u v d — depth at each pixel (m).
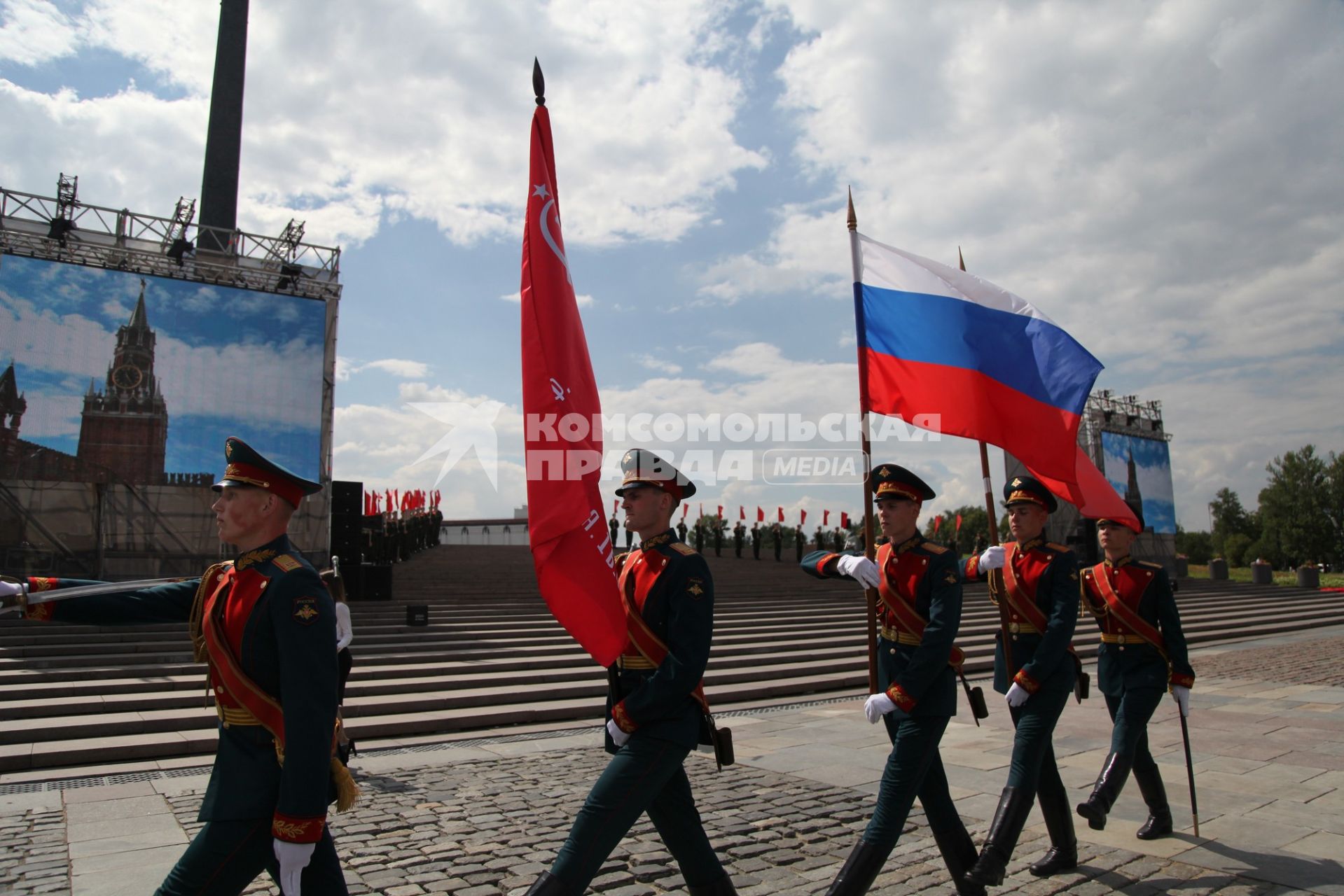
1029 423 5.45
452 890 4.68
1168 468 36.19
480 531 37.06
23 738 8.92
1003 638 5.38
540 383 3.81
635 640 3.79
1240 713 10.52
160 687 10.79
